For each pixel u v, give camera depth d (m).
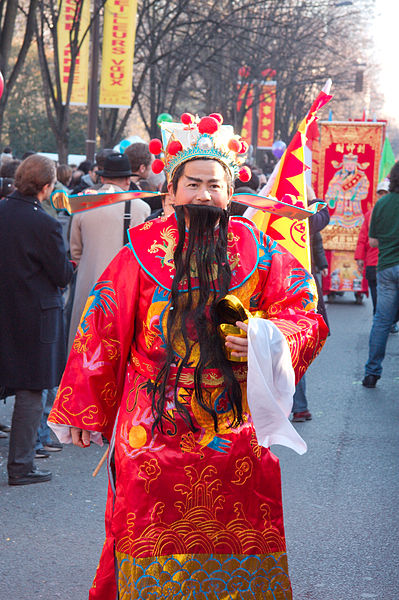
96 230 6.09
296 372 2.93
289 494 5.18
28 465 5.33
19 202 5.32
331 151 14.74
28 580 4.01
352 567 4.16
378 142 14.62
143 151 6.93
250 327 2.75
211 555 2.83
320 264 6.96
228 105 31.47
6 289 5.22
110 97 18.78
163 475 2.81
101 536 4.55
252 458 2.88
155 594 2.77
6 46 13.51
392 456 6.00
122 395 2.99
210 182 2.88
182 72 26.23
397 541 4.48
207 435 2.84
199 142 2.89
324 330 3.04
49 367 5.29
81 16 18.86
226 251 2.90
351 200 14.83
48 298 5.32
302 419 6.93
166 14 23.16
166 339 2.84
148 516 2.81
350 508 4.95
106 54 18.59
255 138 37.19
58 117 18.88
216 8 26.39
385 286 8.02
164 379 2.83
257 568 2.86
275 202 3.30
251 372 2.74
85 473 5.61
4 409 7.20
